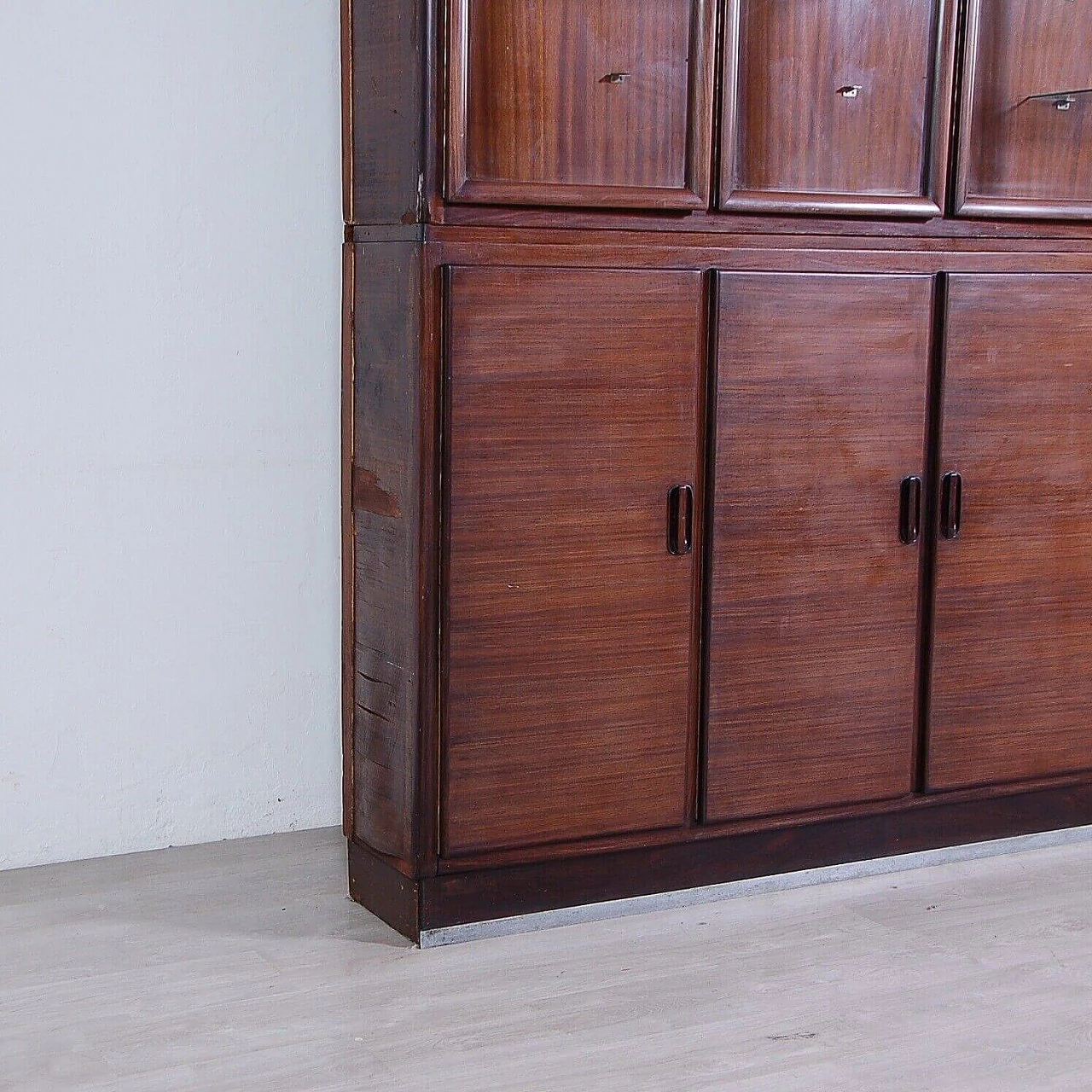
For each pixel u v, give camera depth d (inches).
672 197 112.5
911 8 118.9
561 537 113.0
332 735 135.9
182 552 127.4
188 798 131.0
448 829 112.4
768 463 119.0
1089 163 127.3
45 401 121.0
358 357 117.0
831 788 125.7
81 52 118.3
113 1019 100.8
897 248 122.0
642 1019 101.7
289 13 124.9
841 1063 96.0
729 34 112.5
